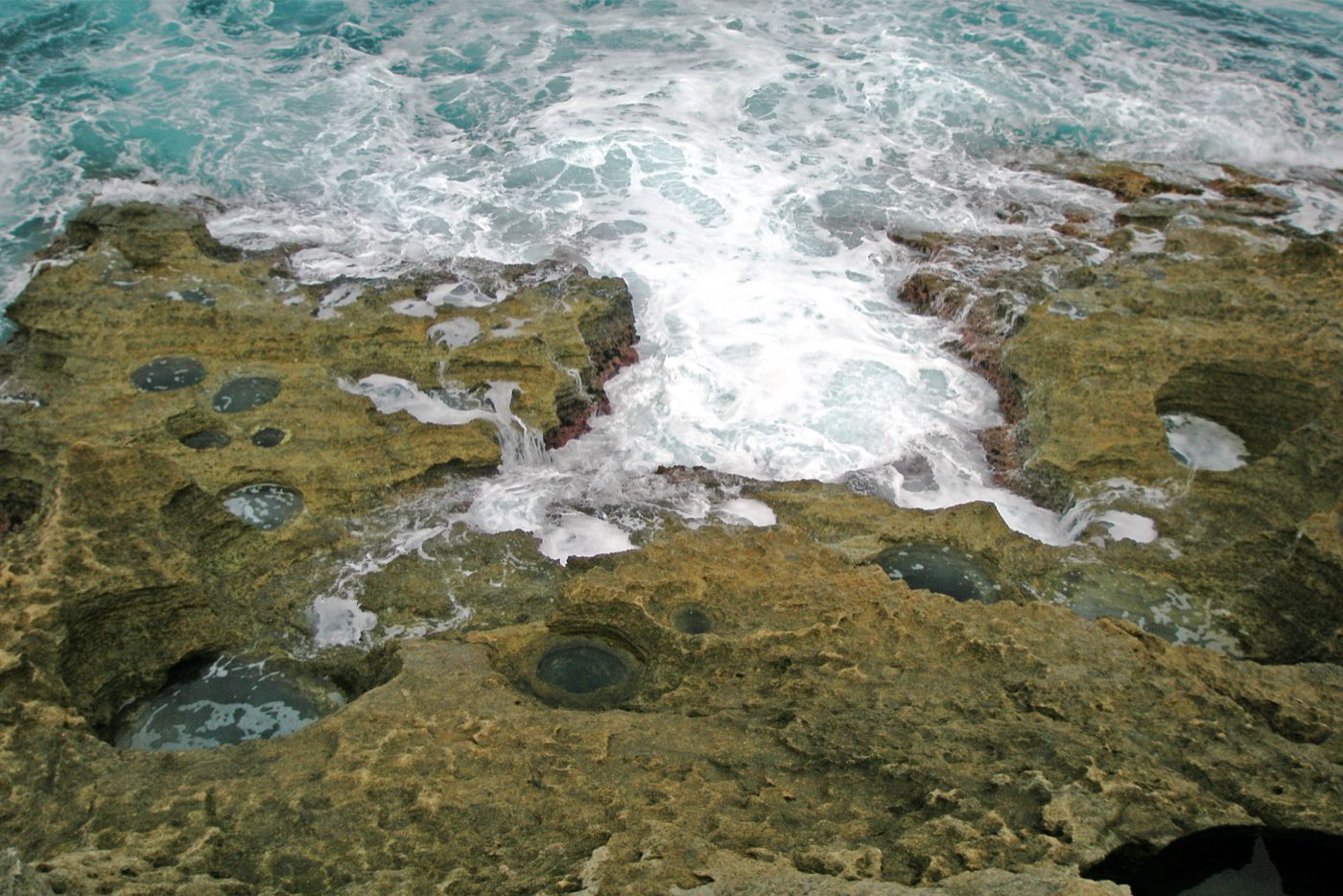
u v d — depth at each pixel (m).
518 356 14.53
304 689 10.28
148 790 8.16
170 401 12.98
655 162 20.73
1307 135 22.42
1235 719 9.05
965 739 8.73
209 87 22.64
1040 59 24.97
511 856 7.54
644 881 7.06
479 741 8.57
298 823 7.84
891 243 18.92
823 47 25.41
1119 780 8.19
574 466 13.88
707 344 16.25
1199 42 26.06
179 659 10.23
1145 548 12.43
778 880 6.99
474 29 25.95
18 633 9.20
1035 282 16.97
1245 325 15.02
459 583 11.38
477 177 20.23
